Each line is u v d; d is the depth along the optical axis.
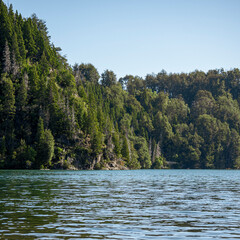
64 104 172.75
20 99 167.62
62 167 155.25
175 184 58.59
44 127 163.50
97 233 19.11
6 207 27.48
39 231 19.28
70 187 48.47
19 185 50.34
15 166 148.12
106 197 35.78
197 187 51.53
